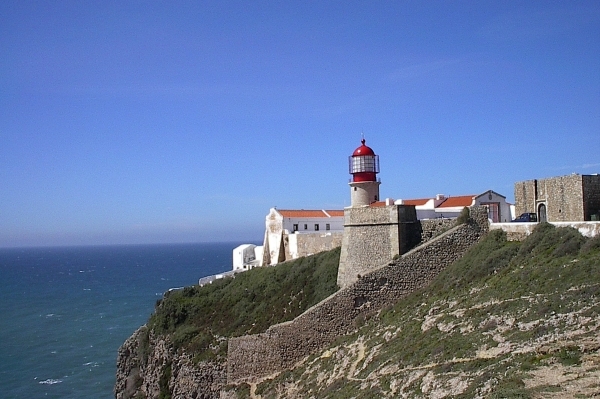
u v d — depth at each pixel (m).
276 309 52.38
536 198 45.88
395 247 46.22
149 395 54.69
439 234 46.25
